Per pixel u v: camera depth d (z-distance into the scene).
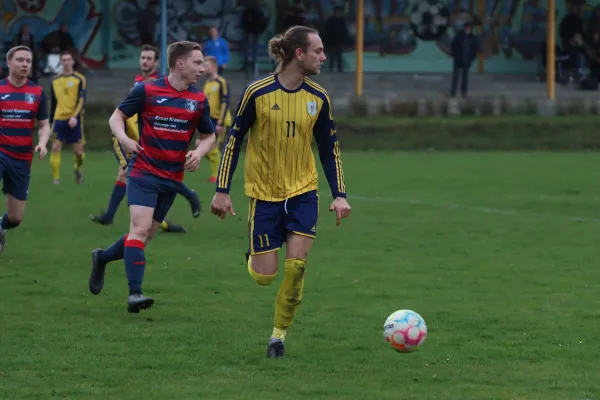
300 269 14.68
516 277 22.41
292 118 14.68
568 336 16.61
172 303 19.20
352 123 67.31
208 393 13.02
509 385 13.55
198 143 18.56
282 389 13.23
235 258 24.69
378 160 57.88
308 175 15.03
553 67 74.88
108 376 13.84
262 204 14.93
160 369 14.27
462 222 32.03
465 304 19.31
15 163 23.30
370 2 87.25
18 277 21.84
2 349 15.34
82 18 82.06
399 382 13.66
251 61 81.12
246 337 16.34
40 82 72.38
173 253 25.33
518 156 61.69
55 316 17.88
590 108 74.25
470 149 67.69
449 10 88.31
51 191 40.22
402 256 25.33
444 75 86.81
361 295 20.17
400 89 80.56
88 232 28.95
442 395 12.98
